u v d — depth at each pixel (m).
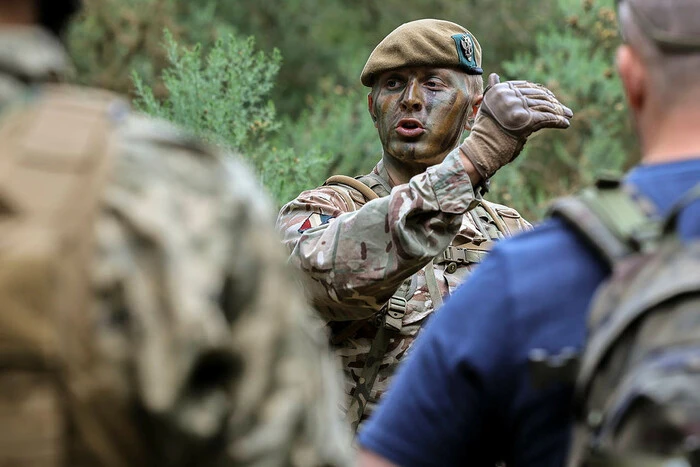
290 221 4.82
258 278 1.99
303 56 12.65
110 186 1.90
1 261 1.84
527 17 11.75
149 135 1.98
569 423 2.33
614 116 8.45
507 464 2.48
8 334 1.83
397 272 4.50
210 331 1.88
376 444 2.51
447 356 2.43
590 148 8.27
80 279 1.85
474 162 4.57
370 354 4.71
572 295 2.34
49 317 1.84
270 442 1.94
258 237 2.01
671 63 2.34
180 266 1.89
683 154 2.35
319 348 2.10
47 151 1.92
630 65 2.41
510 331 2.37
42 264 1.84
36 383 1.84
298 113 11.52
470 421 2.44
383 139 5.15
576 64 8.53
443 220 4.54
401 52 5.07
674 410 2.03
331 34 13.01
